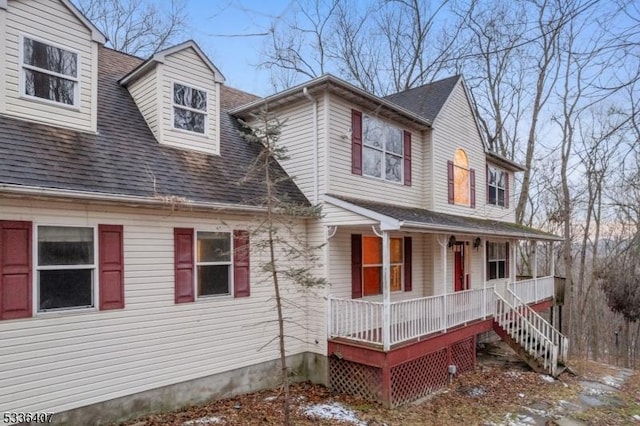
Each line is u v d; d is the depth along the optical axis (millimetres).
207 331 7883
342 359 8906
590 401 9828
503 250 17219
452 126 13492
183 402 7488
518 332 11977
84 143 7203
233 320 8312
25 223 5828
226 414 7402
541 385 10633
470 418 8156
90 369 6348
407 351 8680
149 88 8859
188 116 9086
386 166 11266
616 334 24781
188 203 7246
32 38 6898
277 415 7484
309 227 9703
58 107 7145
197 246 7875
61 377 6047
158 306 7223
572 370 12328
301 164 9938
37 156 6246
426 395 9273
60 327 6062
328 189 9422
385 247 8352
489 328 11883
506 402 9211
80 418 6215
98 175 6691
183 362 7512
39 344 5859
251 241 8367
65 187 6020
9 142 6117
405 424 7562
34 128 6715
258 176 9445
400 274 12094
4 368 5543
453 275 13578
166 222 7418
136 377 6875
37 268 5918
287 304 9266
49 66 7113
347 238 10219
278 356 9062
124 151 7652
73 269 6297
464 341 10961
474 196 14641
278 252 9117
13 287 5688
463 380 10445
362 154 10414
